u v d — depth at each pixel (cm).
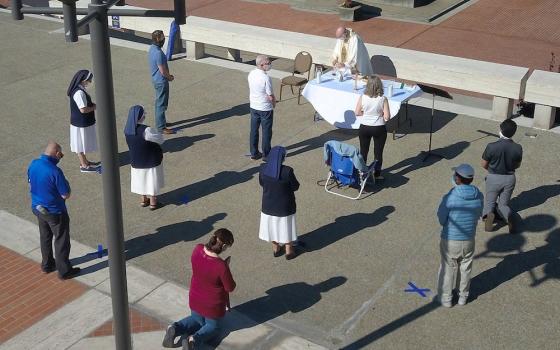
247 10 2972
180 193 1084
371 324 783
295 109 1393
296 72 1477
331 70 1427
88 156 1222
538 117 1246
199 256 710
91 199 1078
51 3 2080
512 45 2375
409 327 776
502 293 829
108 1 511
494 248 915
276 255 912
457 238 762
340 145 1013
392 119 1313
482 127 1277
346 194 1066
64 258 866
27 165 1191
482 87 1298
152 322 795
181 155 1208
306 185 1093
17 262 916
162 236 969
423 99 1409
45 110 1416
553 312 796
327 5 2889
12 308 824
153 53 1223
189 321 739
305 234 961
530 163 1129
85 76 1114
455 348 743
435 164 1146
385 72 1412
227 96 1464
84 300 838
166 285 863
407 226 975
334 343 755
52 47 1803
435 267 883
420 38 2502
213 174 1143
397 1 2822
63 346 761
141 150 992
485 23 2644
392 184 1089
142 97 1461
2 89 1528
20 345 763
